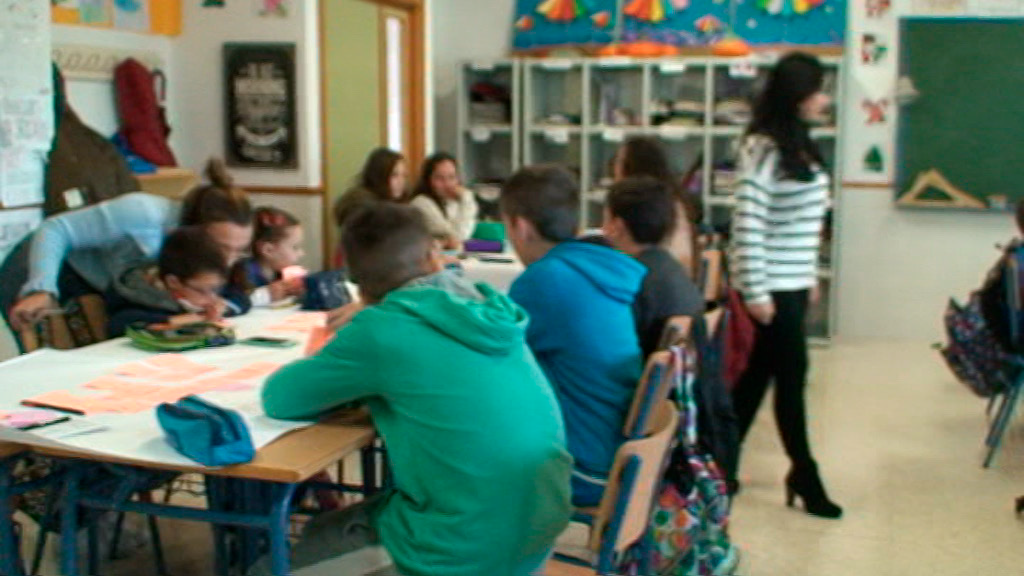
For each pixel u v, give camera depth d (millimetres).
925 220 6422
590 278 2471
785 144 3354
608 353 2459
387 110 6324
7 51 3797
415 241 2049
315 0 5211
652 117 6449
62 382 2307
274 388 2045
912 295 6516
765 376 3658
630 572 2373
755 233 3385
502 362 1970
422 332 1928
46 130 4008
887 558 3334
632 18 6613
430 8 6773
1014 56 6098
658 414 2330
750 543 3424
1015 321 4094
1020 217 4219
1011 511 3719
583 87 6531
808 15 6305
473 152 7012
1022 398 4969
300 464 1850
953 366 4277
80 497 2070
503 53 6953
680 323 2582
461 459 1897
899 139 6344
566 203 2582
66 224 2973
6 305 3062
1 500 2059
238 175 5328
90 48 4539
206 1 5215
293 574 1990
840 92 6145
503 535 1924
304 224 5312
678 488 2414
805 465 3637
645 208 2762
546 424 1997
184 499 3592
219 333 2678
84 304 2949
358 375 1940
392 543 1957
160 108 4965
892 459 4262
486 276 4254
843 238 6566
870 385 5414
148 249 3111
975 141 6234
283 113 5227
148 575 3070
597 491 2445
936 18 6180
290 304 3279
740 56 6285
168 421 1885
